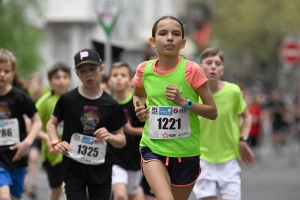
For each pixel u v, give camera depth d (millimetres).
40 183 27406
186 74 11328
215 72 14852
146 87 11562
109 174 13516
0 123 14500
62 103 13375
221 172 14969
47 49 53094
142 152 11617
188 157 11547
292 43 42812
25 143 14352
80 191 13234
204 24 64500
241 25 81438
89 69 13109
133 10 61219
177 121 11398
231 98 15023
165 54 11250
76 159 13203
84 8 53031
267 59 92688
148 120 11547
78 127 13320
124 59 35594
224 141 15000
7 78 14352
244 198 23328
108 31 22359
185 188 11688
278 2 78688
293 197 23625
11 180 14445
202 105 11281
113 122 13445
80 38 54031
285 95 80375
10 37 28406
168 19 11305
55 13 52406
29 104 14672
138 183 16375
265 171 34281
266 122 63750
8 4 28531
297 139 50812
